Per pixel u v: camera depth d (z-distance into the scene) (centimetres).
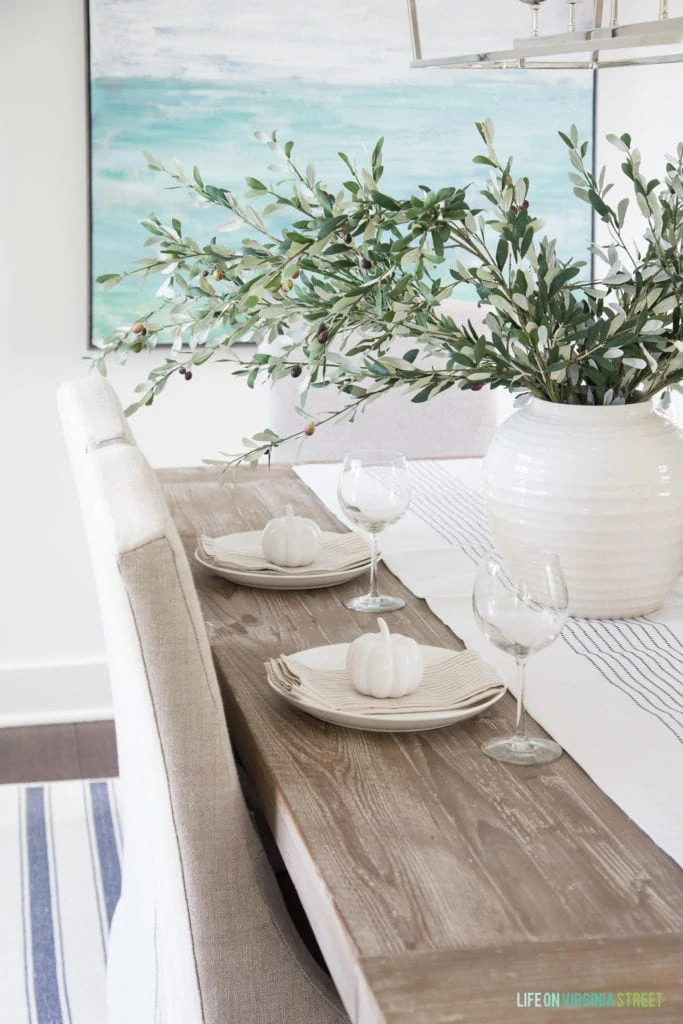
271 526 179
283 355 158
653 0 357
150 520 114
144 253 340
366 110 346
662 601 165
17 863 271
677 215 151
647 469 152
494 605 118
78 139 334
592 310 160
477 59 166
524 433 157
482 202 355
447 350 157
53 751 337
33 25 327
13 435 344
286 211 344
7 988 227
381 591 176
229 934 122
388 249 145
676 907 95
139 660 114
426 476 248
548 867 101
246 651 151
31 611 353
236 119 339
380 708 127
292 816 110
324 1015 126
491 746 124
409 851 104
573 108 357
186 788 117
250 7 334
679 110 364
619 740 125
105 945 240
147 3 329
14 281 337
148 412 350
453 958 88
